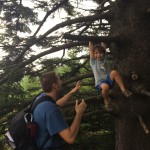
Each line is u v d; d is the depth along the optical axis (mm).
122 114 3023
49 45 4516
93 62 2904
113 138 5086
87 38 2730
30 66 4262
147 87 2949
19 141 1887
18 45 4109
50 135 1855
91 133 5219
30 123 1887
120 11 3301
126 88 2984
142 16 3180
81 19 3521
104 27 4754
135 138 2975
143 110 2908
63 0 4449
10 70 3934
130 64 3049
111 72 2811
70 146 4832
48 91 2008
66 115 4098
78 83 2377
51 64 4445
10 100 4027
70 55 5105
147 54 3066
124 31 3182
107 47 3297
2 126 4012
